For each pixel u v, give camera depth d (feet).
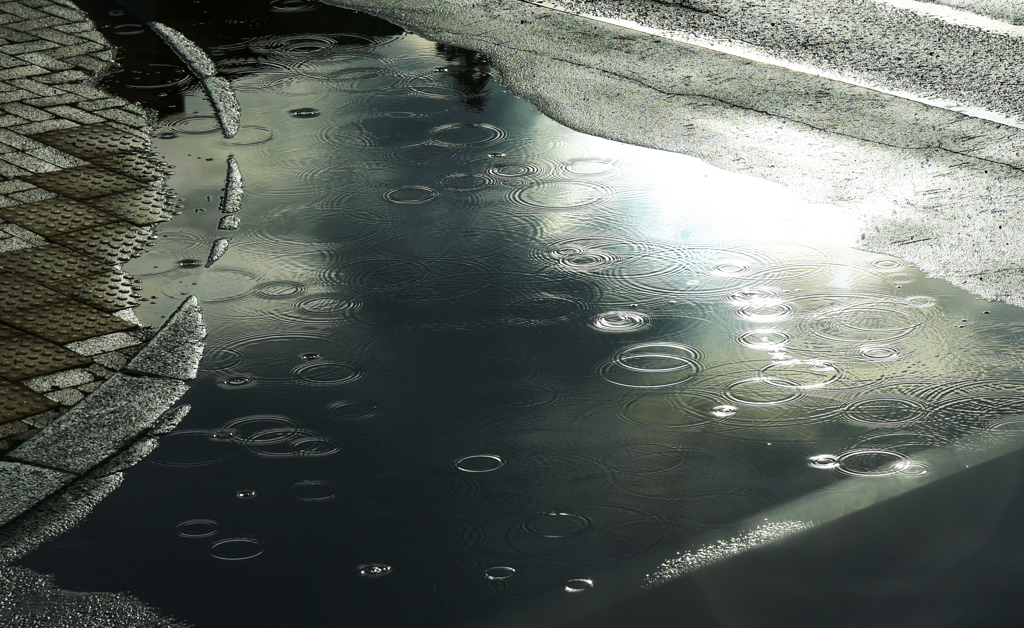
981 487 10.69
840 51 22.97
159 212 16.28
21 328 13.25
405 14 25.22
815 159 17.95
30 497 10.48
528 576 9.59
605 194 17.03
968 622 9.07
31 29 23.57
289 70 21.97
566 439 11.47
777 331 13.46
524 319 13.78
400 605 9.25
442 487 10.73
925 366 12.70
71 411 11.78
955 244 15.31
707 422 11.75
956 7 26.11
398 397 12.18
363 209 16.58
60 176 17.17
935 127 19.07
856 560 9.77
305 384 12.39
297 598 9.31
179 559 9.74
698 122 19.45
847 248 15.33
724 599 9.32
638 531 10.15
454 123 19.62
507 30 24.23
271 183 17.35
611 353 13.04
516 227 16.07
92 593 9.31
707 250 15.39
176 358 12.81
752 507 10.47
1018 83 21.01
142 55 22.44
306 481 10.80
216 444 11.34
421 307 14.03
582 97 20.57
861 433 11.57
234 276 14.67
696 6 26.05
